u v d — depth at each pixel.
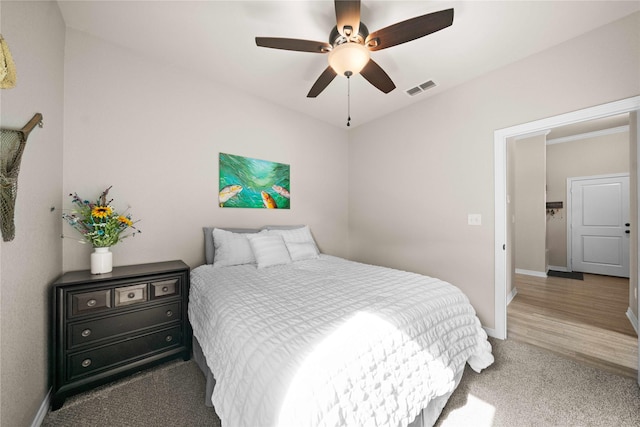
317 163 3.58
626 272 4.56
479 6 1.66
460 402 1.52
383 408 1.05
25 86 1.25
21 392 1.20
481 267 2.50
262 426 0.83
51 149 1.61
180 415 1.42
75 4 1.68
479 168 2.50
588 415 1.42
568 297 3.52
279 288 1.69
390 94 2.86
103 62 2.03
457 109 2.66
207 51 2.17
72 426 1.35
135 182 2.17
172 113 2.37
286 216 3.25
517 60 2.25
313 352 0.97
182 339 1.96
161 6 1.69
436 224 2.85
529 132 2.20
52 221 1.63
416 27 1.44
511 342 2.27
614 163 4.71
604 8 1.69
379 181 3.49
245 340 1.10
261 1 1.64
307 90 2.80
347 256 3.96
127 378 1.74
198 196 2.52
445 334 1.51
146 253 2.23
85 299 1.59
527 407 1.48
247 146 2.88
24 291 1.24
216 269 2.24
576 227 5.09
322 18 1.78
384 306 1.38
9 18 1.11
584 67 1.93
